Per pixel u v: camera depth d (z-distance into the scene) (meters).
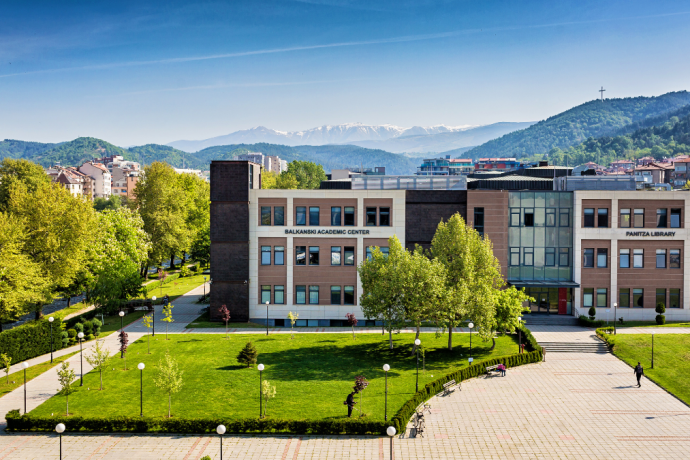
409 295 48.19
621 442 34.00
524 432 35.28
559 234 65.81
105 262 69.06
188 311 72.19
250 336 58.34
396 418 35.31
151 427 35.06
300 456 32.03
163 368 37.25
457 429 35.72
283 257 65.12
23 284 54.25
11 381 44.25
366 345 54.72
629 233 64.75
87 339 56.91
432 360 49.47
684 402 40.47
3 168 121.94
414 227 65.06
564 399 40.97
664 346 53.62
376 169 156.62
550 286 64.12
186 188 125.81
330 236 64.88
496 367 46.62
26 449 32.81
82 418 35.22
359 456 32.06
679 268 65.06
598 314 65.00
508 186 74.88
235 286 64.81
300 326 64.69
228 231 64.31
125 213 84.50
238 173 64.06
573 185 69.56
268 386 36.78
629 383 44.53
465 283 49.69
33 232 62.16
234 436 34.72
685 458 32.03
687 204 64.69
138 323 64.81
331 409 37.78
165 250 100.44
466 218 65.00
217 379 43.97
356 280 65.06
